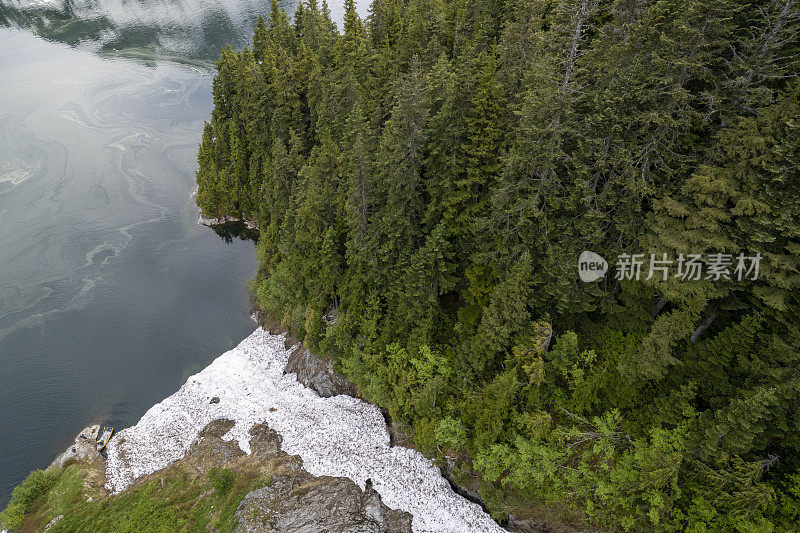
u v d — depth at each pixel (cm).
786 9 2088
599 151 2466
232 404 3991
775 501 2130
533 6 3056
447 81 2917
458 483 3108
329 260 3609
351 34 5362
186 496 3266
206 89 9725
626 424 2598
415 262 3030
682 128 2375
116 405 4191
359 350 3522
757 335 2236
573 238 2670
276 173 4734
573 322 2998
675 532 2283
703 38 2191
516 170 2611
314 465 3362
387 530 2914
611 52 2509
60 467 3612
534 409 2797
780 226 2016
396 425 3497
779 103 2139
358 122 3728
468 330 3123
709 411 2270
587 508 2522
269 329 4794
